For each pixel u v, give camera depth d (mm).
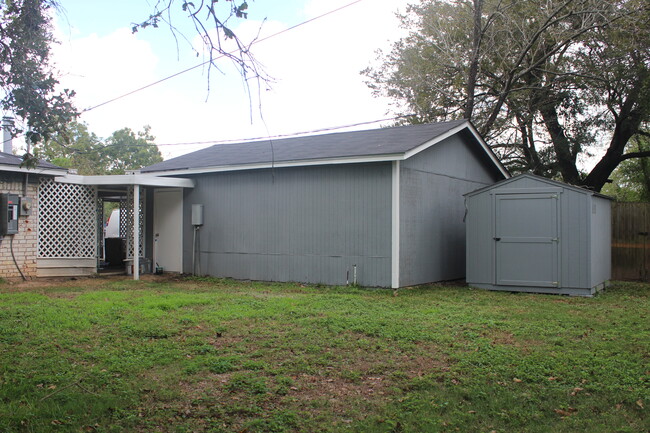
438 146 12398
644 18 15758
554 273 10398
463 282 12711
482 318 7578
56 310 7816
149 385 4617
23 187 12078
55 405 4074
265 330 6703
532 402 4289
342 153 11117
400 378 4902
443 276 12523
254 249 12688
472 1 19734
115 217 19531
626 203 13844
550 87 18734
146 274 14023
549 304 9055
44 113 5273
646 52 16297
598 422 3906
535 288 10586
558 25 17312
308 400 4352
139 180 12555
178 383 4719
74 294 9922
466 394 4445
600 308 8641
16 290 10422
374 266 10938
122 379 4758
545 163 20062
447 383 4723
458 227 13312
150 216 14789
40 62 5441
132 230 14367
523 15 18406
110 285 11500
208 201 13609
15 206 11836
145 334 6418
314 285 11570
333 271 11438
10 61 5266
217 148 16125
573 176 20359
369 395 4488
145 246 14609
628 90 17484
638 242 13656
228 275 13125
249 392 4496
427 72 20656
